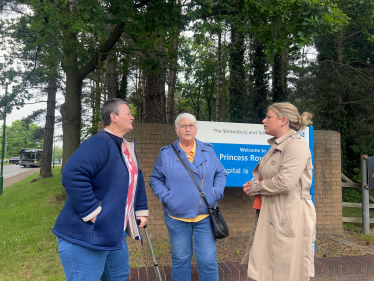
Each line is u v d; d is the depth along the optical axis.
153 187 2.61
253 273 2.20
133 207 2.24
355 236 5.00
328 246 4.38
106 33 5.41
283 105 2.27
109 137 2.01
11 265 3.68
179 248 2.47
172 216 2.49
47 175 15.95
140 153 4.54
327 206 5.12
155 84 8.37
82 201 1.75
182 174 2.46
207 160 2.58
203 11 6.11
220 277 3.05
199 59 21.06
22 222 6.19
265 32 6.20
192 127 2.59
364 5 6.91
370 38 8.02
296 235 2.07
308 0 5.29
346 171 10.24
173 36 7.21
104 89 17.20
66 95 8.23
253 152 4.54
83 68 8.14
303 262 2.07
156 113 8.33
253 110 12.05
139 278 2.93
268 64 12.55
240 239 4.63
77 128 8.27
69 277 1.80
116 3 5.53
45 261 3.82
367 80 9.39
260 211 2.25
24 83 10.24
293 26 5.83
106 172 1.91
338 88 9.27
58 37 6.64
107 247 1.83
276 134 2.29
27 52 9.57
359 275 3.29
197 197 2.43
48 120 16.16
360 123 9.20
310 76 10.61
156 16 6.15
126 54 8.31
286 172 2.03
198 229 2.49
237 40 12.09
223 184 2.62
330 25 5.22
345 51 9.46
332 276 3.22
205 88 23.30
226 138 4.46
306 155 2.08
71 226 1.80
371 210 7.68
